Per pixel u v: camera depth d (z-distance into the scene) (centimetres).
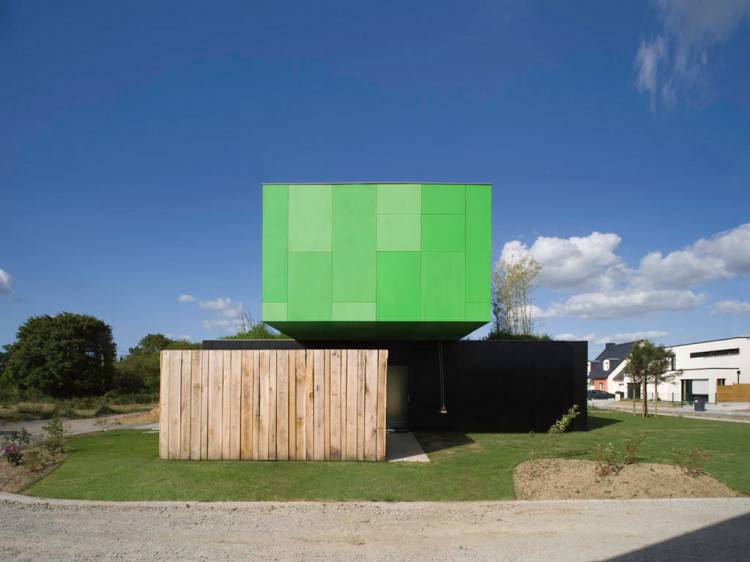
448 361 1416
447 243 1013
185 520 585
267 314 1003
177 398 903
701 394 4516
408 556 475
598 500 655
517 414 1402
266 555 477
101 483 735
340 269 1009
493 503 650
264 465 852
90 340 3869
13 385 3594
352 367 911
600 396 5319
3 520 583
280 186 1023
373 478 772
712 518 588
